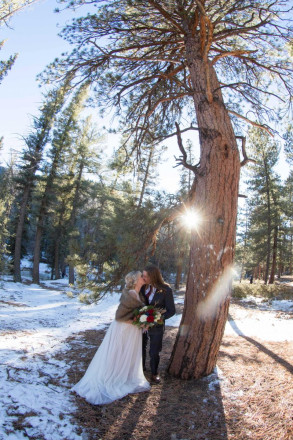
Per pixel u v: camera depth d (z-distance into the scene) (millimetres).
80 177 28594
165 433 3439
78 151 27172
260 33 6055
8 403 3545
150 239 5625
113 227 5863
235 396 4238
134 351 4523
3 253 22031
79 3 5691
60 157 27484
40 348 6012
